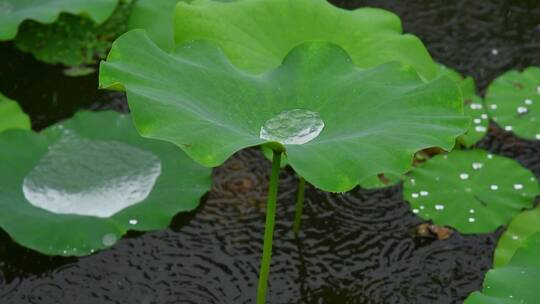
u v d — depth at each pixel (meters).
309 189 2.66
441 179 2.56
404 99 1.82
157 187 2.42
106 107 2.95
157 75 1.81
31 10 2.83
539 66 3.15
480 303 1.81
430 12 3.41
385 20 2.40
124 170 2.47
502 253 2.33
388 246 2.48
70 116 2.90
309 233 2.52
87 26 3.14
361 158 1.67
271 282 2.36
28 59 3.09
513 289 1.85
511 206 2.47
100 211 2.33
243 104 1.84
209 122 1.71
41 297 2.29
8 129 2.56
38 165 2.47
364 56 2.30
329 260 2.44
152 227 2.30
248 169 2.72
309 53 1.96
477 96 2.89
